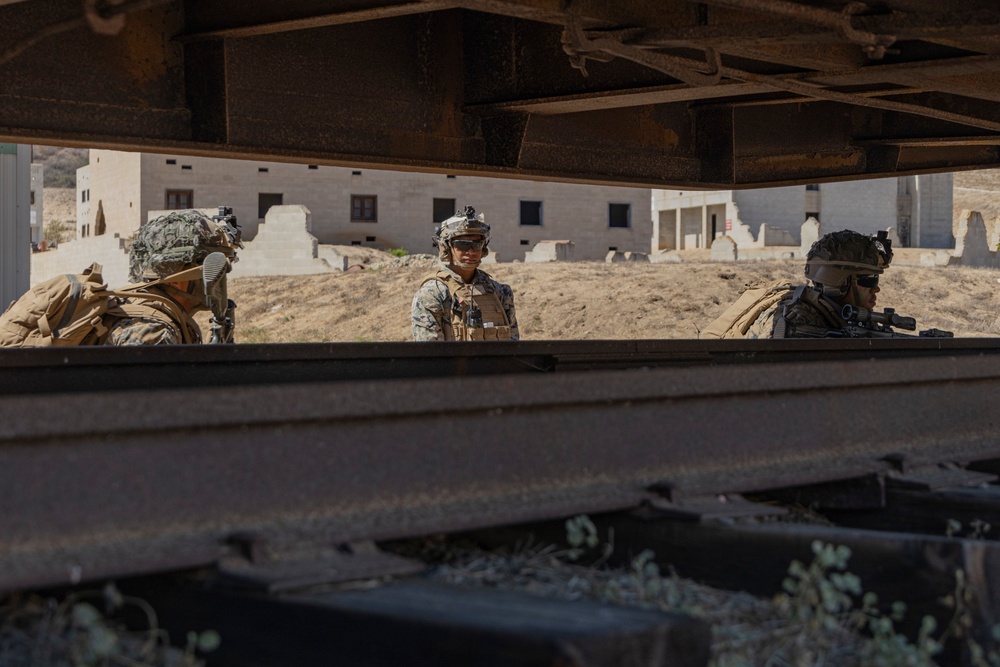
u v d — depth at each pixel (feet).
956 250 118.32
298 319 83.46
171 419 5.86
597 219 172.55
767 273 72.54
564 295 68.85
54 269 160.45
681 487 7.52
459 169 19.04
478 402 6.92
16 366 11.71
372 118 17.89
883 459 8.91
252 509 6.09
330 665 5.16
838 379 8.87
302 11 14.55
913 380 9.48
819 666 5.93
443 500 6.75
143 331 15.08
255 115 16.43
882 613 6.45
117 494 5.71
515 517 6.81
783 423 8.55
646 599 6.24
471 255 20.18
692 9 13.79
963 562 6.20
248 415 6.10
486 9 12.10
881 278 74.90
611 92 17.63
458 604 5.28
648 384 7.72
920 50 15.47
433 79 18.72
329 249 119.65
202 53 15.99
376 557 6.09
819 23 11.60
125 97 15.39
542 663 4.56
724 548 6.95
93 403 5.64
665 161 22.39
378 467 6.57
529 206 169.89
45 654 5.31
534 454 7.20
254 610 5.44
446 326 20.08
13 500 5.41
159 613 5.82
